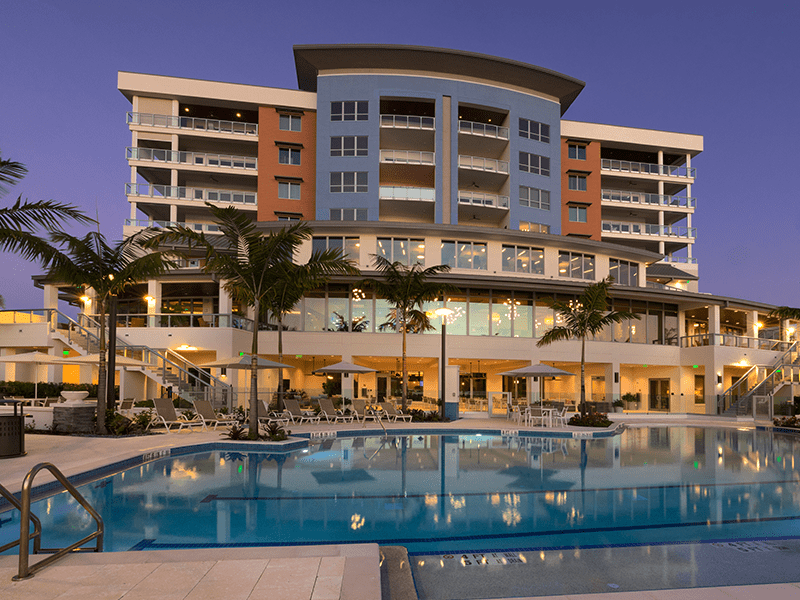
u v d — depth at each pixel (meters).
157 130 40.47
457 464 11.98
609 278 23.36
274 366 19.45
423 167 39.12
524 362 30.91
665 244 50.62
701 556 5.67
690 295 31.80
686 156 50.72
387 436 18.41
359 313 28.36
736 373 33.34
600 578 5.01
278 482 9.67
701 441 17.50
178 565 4.43
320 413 22.12
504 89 41.16
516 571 5.20
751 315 34.06
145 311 33.91
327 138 38.56
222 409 20.45
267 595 3.84
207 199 41.38
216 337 24.67
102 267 15.62
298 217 39.66
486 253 31.25
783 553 5.80
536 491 9.07
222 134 41.03
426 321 24.02
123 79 40.00
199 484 9.43
